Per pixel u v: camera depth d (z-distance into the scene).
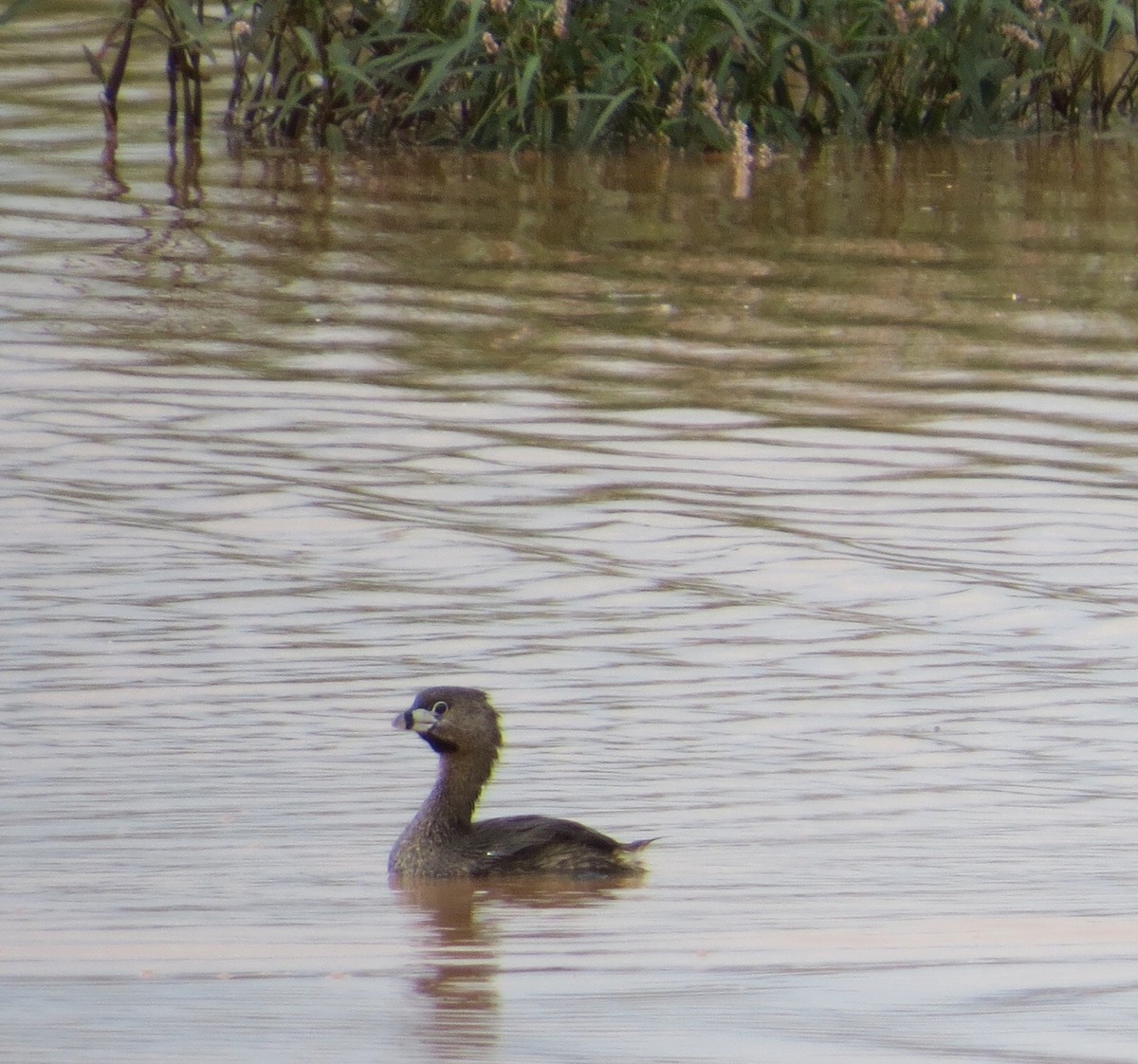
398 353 19.62
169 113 28.36
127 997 7.94
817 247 23.78
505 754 11.38
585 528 15.23
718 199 26.00
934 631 13.36
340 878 9.73
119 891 9.40
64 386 18.36
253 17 27.94
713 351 19.83
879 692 12.30
